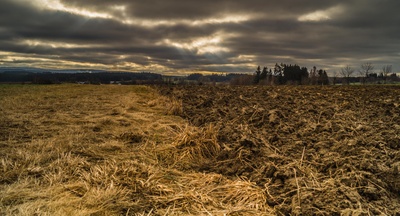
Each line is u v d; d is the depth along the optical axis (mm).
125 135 7105
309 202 3633
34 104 13445
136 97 19078
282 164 5109
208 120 9422
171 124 9008
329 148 6016
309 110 11125
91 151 5773
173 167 5305
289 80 98312
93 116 10109
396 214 3395
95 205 3500
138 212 3465
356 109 11875
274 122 8711
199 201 3799
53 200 3602
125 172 4559
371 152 5527
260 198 3953
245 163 5266
